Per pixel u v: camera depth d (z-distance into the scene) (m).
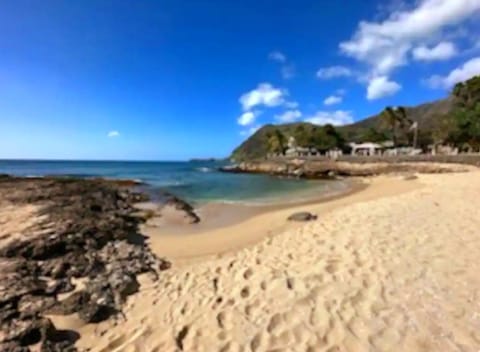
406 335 3.77
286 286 5.17
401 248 6.34
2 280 5.57
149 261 7.47
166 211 15.20
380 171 44.34
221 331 4.18
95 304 4.93
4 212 11.79
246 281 5.59
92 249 7.96
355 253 6.28
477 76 54.88
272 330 4.11
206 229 11.83
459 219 8.36
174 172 62.34
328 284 5.11
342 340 3.79
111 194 19.98
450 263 5.50
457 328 3.83
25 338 4.06
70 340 4.20
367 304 4.45
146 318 4.70
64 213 11.71
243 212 15.42
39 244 7.29
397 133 80.62
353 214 9.95
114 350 3.96
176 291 5.55
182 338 4.12
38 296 5.23
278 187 29.45
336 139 88.75
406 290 4.72
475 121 48.28
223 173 58.25
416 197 12.78
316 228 8.56
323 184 32.41
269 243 7.82
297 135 98.38
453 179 23.34
